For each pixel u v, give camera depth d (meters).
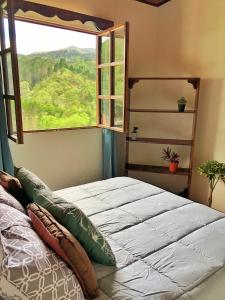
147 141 3.12
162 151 3.43
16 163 2.58
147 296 1.09
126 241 1.47
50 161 2.79
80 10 2.70
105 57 2.91
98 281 1.19
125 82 2.54
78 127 2.94
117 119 2.90
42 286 0.94
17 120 1.90
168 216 1.75
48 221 1.14
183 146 3.30
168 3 3.15
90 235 1.22
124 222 1.66
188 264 1.29
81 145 3.00
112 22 2.92
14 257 0.93
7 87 2.14
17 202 1.42
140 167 3.31
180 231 1.57
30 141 2.62
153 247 1.42
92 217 1.71
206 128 3.04
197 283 1.17
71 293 1.01
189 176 3.07
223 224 1.67
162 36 3.29
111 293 1.12
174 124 3.33
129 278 1.20
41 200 1.37
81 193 2.11
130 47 3.15
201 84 3.00
